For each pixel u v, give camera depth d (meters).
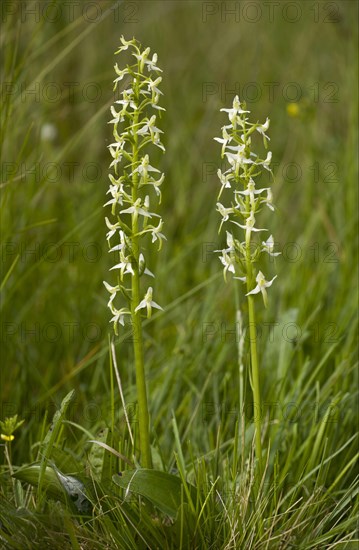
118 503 2.10
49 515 2.08
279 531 2.18
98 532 2.18
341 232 3.98
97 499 2.15
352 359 2.99
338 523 2.35
